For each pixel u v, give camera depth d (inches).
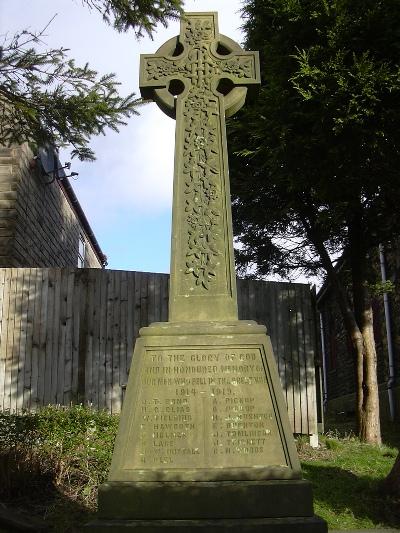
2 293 403.9
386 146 348.5
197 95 229.6
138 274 417.7
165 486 170.4
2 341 395.9
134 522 165.3
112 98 269.7
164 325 194.9
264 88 407.8
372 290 488.4
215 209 213.3
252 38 455.5
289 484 169.9
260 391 184.9
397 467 282.2
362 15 356.5
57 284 408.8
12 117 283.9
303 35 387.9
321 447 391.9
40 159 571.5
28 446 272.8
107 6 257.8
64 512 242.4
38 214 585.3
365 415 422.3
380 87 337.7
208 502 168.4
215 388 185.0
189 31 239.8
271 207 472.4
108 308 408.5
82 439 284.7
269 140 378.0
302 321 426.6
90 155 294.4
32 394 389.1
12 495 251.6
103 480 264.5
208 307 201.5
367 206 436.1
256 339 190.7
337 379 864.9
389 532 233.8
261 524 162.7
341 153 354.9
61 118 274.1
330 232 482.9
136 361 188.2
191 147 221.5
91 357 398.6
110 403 392.8
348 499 279.9
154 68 234.8
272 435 179.8
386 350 640.4
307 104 367.6
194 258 207.6
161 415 181.9
